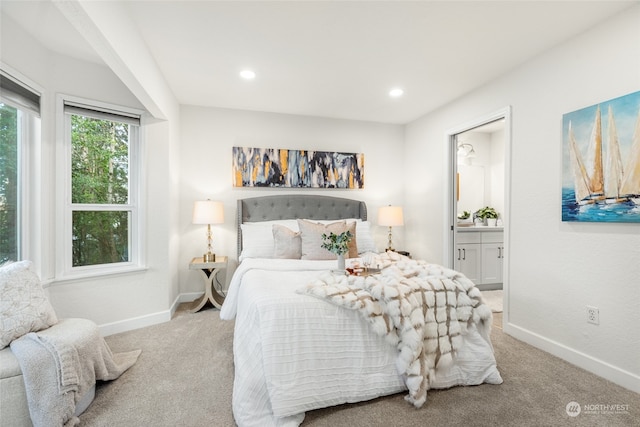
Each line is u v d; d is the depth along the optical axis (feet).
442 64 8.32
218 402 5.44
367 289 5.70
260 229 10.56
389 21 6.47
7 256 6.75
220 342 7.93
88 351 5.32
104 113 8.52
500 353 7.34
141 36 6.85
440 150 11.72
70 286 7.91
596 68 6.45
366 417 5.02
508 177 8.52
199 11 6.09
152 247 9.30
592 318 6.50
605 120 6.23
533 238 7.81
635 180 5.76
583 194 6.63
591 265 6.54
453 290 6.15
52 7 6.00
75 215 8.13
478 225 14.57
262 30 6.78
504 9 6.05
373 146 13.79
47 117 7.43
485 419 4.97
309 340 5.12
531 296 7.86
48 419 4.47
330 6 5.98
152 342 7.92
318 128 13.07
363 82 9.52
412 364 5.31
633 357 5.82
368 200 13.74
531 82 7.93
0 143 6.53
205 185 11.70
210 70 8.67
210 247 11.15
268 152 12.24
